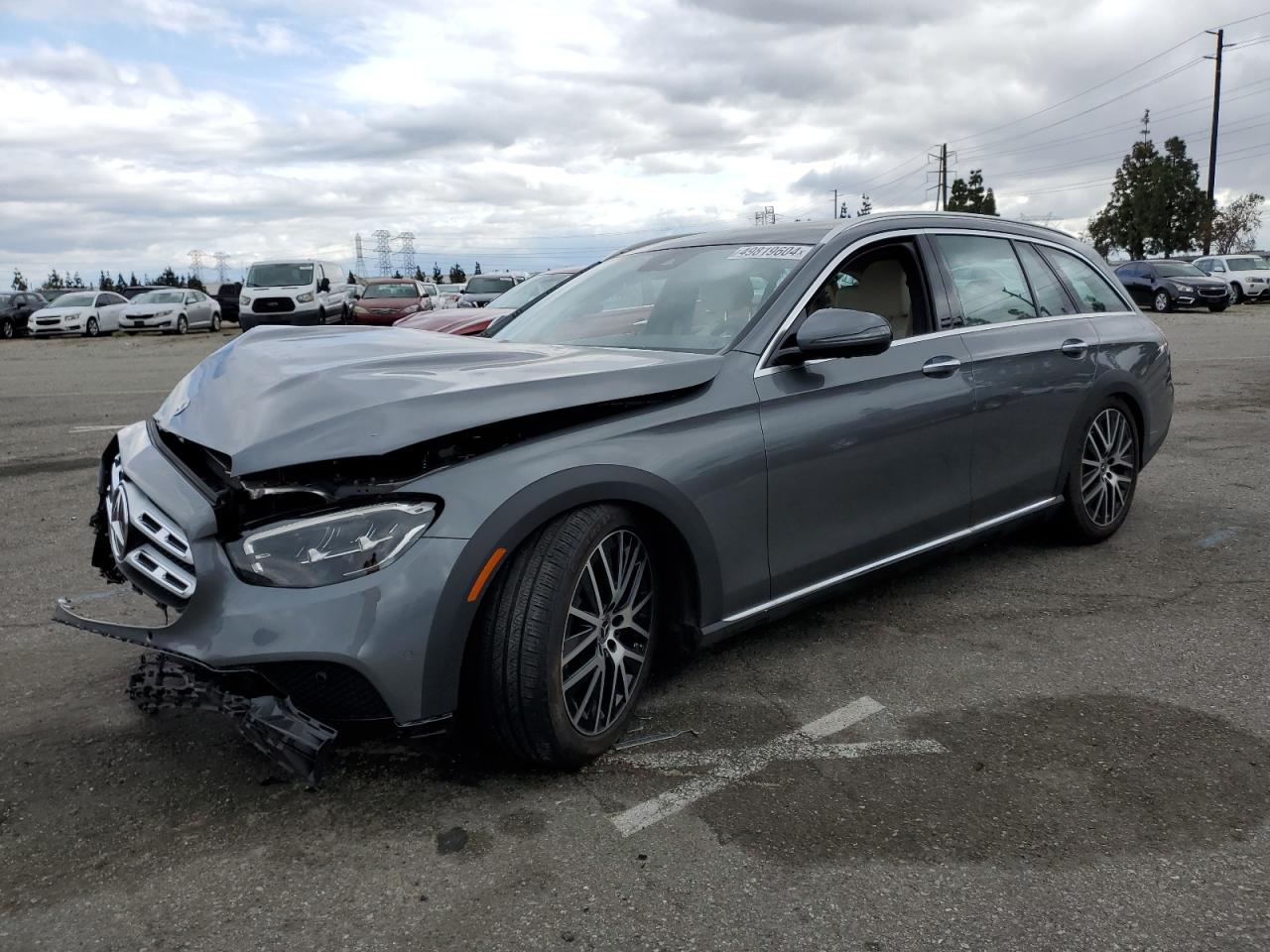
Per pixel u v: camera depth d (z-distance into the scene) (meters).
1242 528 5.05
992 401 3.89
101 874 2.25
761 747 2.83
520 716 2.50
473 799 2.55
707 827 2.42
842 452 3.30
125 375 14.09
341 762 2.73
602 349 3.26
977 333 3.94
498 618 2.47
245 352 3.13
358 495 2.34
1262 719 2.99
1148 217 48.56
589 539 2.57
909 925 2.06
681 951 1.99
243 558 2.34
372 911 2.12
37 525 5.32
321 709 2.32
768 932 2.04
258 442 2.41
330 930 2.06
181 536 2.45
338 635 2.27
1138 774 2.67
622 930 2.05
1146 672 3.34
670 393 2.89
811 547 3.26
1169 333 19.00
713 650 3.55
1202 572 4.36
